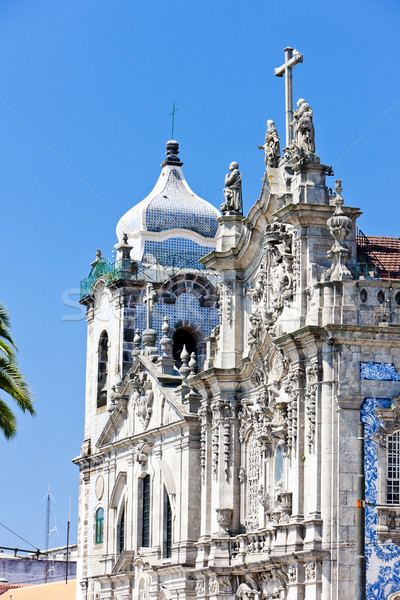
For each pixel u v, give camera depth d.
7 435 56.28
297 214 57.62
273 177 61.34
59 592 92.19
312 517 54.75
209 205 84.50
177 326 80.38
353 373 55.03
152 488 73.56
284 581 57.84
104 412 81.69
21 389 56.00
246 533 62.66
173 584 69.06
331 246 57.91
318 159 58.81
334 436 54.62
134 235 82.81
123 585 75.44
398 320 55.47
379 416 54.94
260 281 63.34
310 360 56.06
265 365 61.72
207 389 66.50
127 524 76.00
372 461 54.78
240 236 64.81
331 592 53.72
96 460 81.44
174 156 86.25
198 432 69.50
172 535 70.25
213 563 63.97
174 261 81.81
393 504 54.62
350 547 53.97
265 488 60.38
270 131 63.00
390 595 53.81
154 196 83.81
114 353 80.25
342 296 55.44
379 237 62.38
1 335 55.81
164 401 72.62
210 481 66.19
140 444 74.56
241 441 64.81
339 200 56.62
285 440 58.03
